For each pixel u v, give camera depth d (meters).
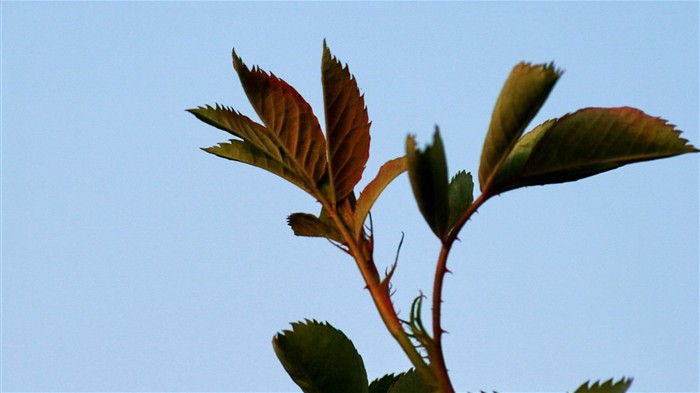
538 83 0.89
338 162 0.93
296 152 0.93
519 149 0.92
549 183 0.91
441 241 0.90
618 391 0.90
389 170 0.92
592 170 0.91
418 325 0.90
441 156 0.89
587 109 0.91
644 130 0.90
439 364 0.90
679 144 0.90
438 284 0.90
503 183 0.91
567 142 0.91
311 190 0.93
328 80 0.93
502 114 0.90
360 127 0.93
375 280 0.91
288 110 0.93
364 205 0.92
